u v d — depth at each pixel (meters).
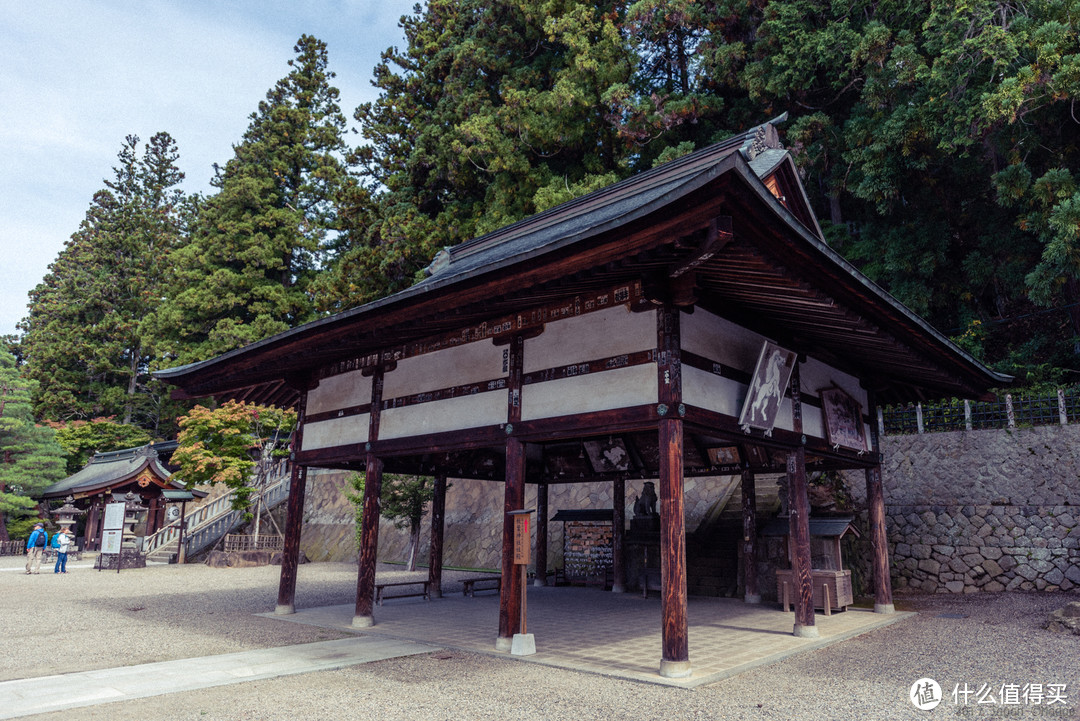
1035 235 18.34
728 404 7.81
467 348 9.37
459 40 30.17
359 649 8.12
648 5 22.53
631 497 19.34
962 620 10.59
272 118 41.53
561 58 26.28
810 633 8.88
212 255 38.28
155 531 30.27
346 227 30.00
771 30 21.59
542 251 6.52
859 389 11.83
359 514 26.31
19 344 55.16
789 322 8.88
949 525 14.59
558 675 6.74
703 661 7.32
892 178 18.70
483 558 21.31
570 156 25.42
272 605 12.69
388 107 31.59
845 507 15.70
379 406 10.60
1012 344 20.78
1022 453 14.61
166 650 8.13
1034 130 17.58
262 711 5.41
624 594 14.66
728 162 4.86
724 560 14.66
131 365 48.31
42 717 5.21
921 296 18.72
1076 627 9.12
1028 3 15.72
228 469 23.95
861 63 19.83
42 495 34.97
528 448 15.90
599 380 7.54
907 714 5.42
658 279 6.89
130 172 53.81
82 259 49.16
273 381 13.33
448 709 5.48
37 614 11.55
